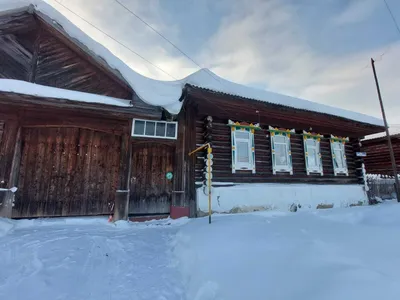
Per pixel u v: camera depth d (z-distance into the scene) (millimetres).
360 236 2859
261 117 8766
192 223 5289
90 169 6461
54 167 6176
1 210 5438
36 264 3205
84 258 3508
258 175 8469
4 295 2438
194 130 7582
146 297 2529
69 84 6355
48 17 5832
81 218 6023
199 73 7438
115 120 6586
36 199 5910
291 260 2396
